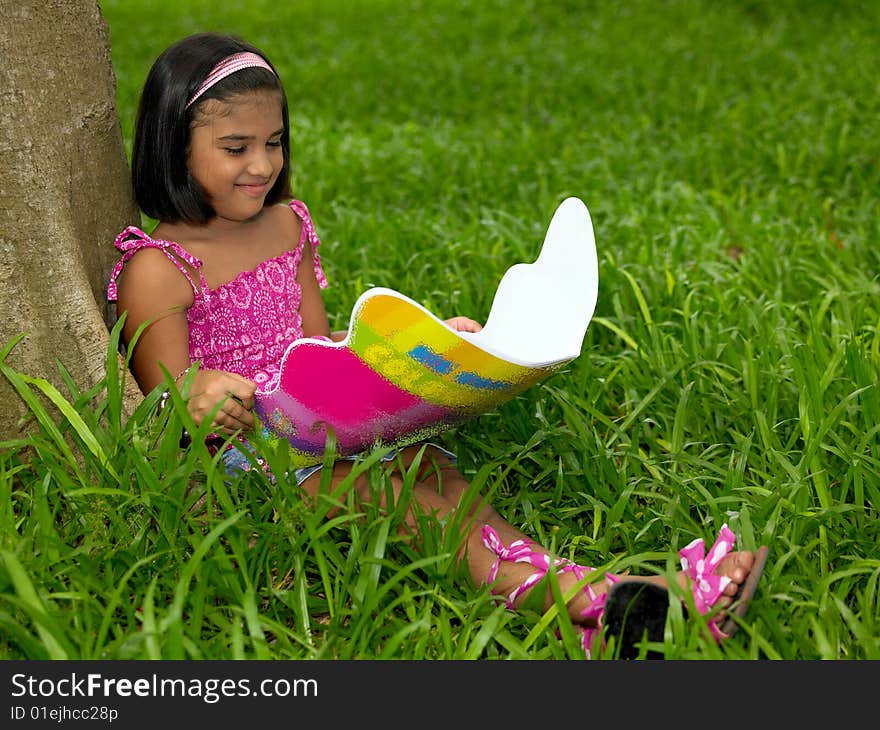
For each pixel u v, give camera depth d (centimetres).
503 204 559
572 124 768
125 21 1375
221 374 257
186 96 264
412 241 489
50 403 270
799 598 236
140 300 272
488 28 1195
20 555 225
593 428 304
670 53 1009
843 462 290
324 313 321
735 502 271
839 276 426
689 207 539
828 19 1127
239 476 259
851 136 660
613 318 387
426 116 838
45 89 262
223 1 1527
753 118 734
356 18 1337
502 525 257
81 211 279
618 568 229
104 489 230
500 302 272
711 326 379
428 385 236
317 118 808
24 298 263
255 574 242
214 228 285
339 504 231
